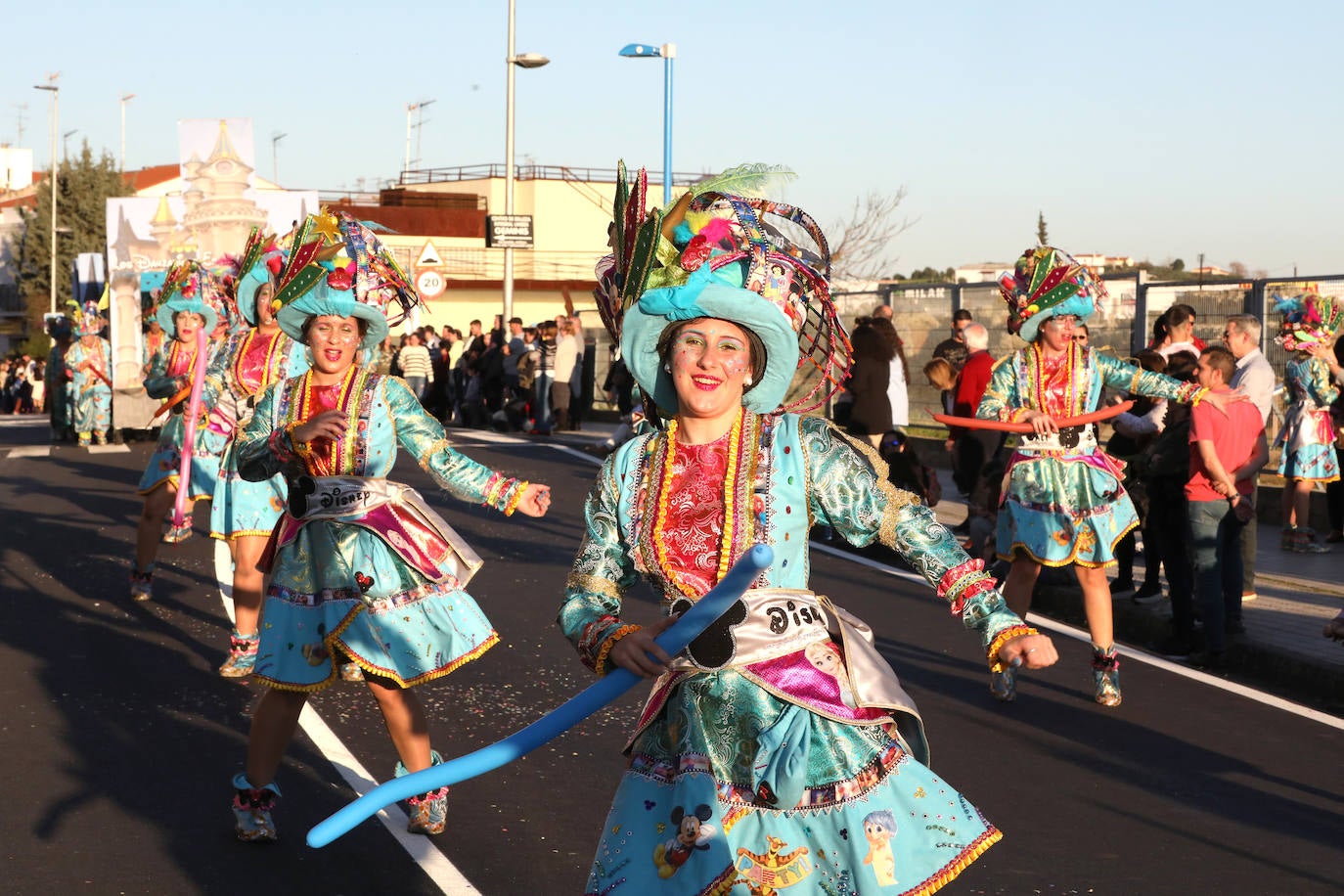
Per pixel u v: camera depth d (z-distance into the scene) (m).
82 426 22.62
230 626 9.13
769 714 3.30
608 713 7.12
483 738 6.70
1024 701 7.51
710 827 3.24
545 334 23.30
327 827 2.85
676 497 3.48
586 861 5.16
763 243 3.48
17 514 14.43
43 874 5.03
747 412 3.55
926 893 3.21
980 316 19.59
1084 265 7.57
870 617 9.55
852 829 3.23
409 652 5.19
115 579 10.70
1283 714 7.33
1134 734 6.93
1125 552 9.91
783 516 3.44
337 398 5.29
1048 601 10.07
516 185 53.12
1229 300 14.91
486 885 4.93
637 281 3.49
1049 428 7.33
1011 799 5.95
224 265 10.30
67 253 73.00
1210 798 5.99
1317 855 5.34
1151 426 9.40
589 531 3.59
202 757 6.41
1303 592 10.29
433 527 5.31
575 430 24.25
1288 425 12.39
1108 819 5.72
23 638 8.77
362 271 5.34
